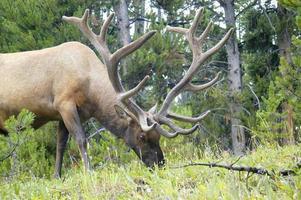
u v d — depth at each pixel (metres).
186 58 29.95
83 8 26.02
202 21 31.64
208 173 8.55
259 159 9.86
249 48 32.12
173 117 13.88
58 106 14.45
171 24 30.72
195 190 7.41
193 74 13.85
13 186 10.44
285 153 10.41
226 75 33.97
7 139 13.33
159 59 26.36
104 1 27.62
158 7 30.39
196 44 13.87
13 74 14.80
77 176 10.80
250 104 29.20
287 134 13.84
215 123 29.53
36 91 14.60
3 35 26.16
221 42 13.82
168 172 9.12
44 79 14.60
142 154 13.88
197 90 13.86
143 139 13.84
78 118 14.42
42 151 18.33
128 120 14.05
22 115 13.24
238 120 28.41
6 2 25.55
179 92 13.91
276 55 31.56
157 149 13.85
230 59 30.75
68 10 26.28
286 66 13.78
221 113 30.53
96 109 14.64
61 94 14.43
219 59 34.16
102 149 18.20
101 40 13.86
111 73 13.86
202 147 19.47
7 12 25.44
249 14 31.81
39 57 14.82
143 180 9.10
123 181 9.23
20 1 25.36
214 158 11.62
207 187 7.08
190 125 22.03
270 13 31.47
